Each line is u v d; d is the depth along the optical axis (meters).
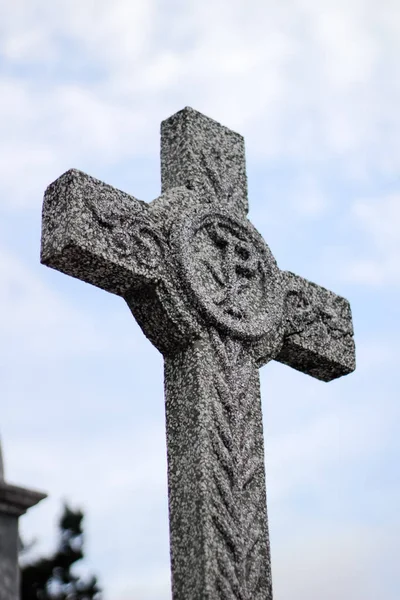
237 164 7.93
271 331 7.46
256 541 6.64
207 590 6.27
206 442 6.64
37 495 5.20
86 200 6.68
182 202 7.34
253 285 7.50
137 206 6.97
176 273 6.99
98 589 10.95
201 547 6.37
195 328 6.94
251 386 7.11
